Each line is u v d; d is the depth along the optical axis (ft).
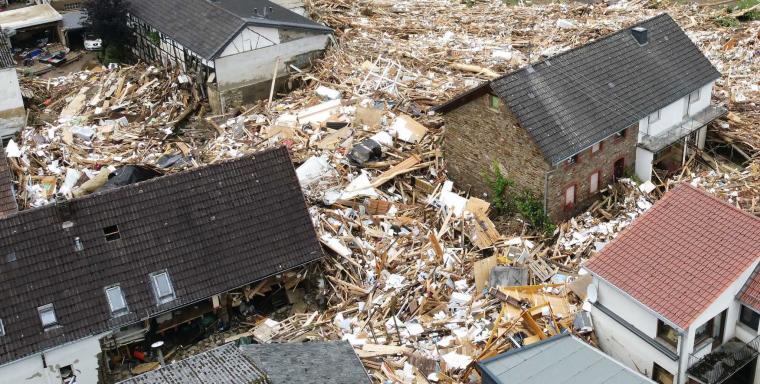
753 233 91.30
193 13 170.60
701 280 89.25
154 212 104.37
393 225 122.52
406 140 141.38
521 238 120.88
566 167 121.80
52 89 167.94
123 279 100.01
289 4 191.42
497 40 184.85
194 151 143.84
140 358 102.99
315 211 123.13
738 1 209.15
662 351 90.58
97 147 145.89
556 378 82.79
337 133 143.02
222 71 160.15
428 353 98.99
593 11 203.72
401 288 110.63
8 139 150.71
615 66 131.85
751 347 91.15
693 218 95.14
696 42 182.19
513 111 118.21
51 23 192.03
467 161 131.75
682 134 135.33
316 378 83.41
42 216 99.40
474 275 111.75
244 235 107.34
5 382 93.66
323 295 111.96
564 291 107.24
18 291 95.35
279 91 169.48
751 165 136.36
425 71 168.66
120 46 186.39
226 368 80.74
